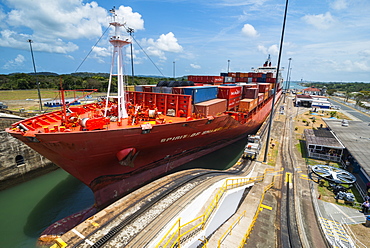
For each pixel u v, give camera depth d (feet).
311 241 42.91
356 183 67.46
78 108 72.43
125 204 45.47
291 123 165.48
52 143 41.37
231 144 109.19
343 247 40.24
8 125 77.56
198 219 39.19
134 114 62.23
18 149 76.02
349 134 103.14
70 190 70.44
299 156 93.35
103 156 48.44
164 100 70.74
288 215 51.75
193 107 72.33
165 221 38.75
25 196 67.31
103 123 49.98
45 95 226.38
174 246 31.96
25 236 48.93
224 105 86.84
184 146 71.00
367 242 42.42
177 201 45.37
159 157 64.85
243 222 48.57
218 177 60.23
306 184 67.82
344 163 83.25
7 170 72.84
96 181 52.75
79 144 42.83
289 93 488.44
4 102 168.55
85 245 33.53
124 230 36.50
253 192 62.08
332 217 51.03
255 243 42.01
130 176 59.26
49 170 88.12
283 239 43.42
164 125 53.83
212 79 120.78
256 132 142.10
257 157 89.92
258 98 127.75
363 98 343.26
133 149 52.44
